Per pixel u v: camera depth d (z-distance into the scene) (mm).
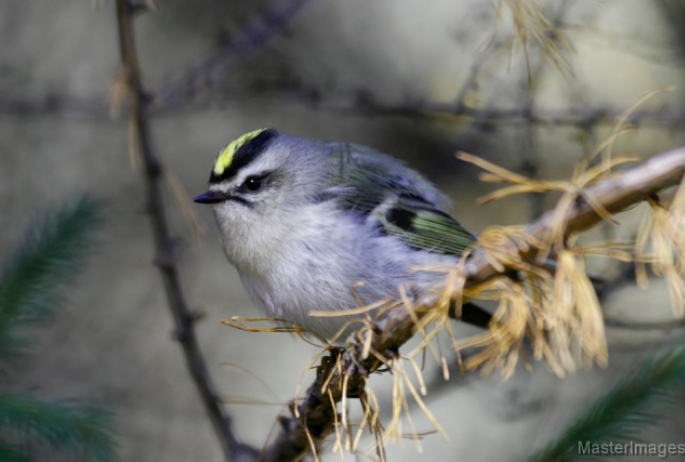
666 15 11594
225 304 12734
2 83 12383
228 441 8641
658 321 10352
